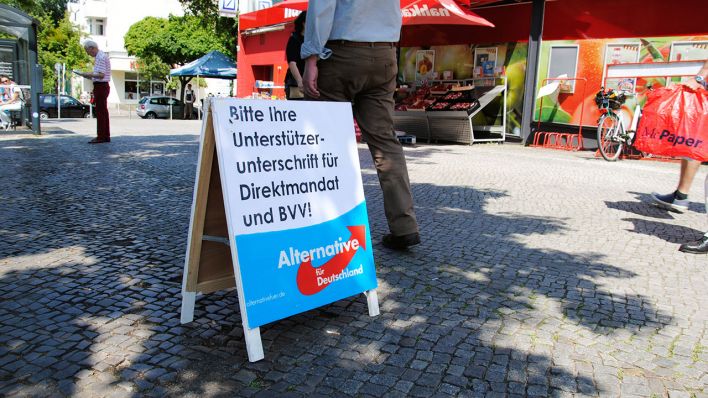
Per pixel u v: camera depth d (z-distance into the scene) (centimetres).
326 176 318
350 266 321
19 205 580
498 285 379
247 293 275
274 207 293
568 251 464
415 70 1627
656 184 807
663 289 381
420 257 433
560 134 1270
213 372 261
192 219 298
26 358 268
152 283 368
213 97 279
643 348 294
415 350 287
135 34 3903
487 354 284
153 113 3500
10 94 1503
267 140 295
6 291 348
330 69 386
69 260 409
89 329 300
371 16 381
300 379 258
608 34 1206
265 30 2188
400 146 421
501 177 835
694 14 1087
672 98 536
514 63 1377
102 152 1020
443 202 644
